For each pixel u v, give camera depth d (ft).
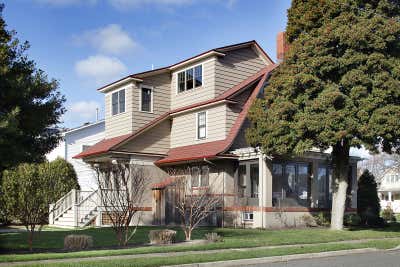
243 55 93.50
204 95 89.45
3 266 34.55
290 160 79.46
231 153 79.41
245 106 86.07
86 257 40.93
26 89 42.83
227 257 41.63
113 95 99.14
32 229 46.70
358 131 60.64
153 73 95.50
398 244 56.39
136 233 63.77
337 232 66.39
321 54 64.03
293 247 50.11
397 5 66.64
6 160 41.98
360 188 92.68
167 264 37.83
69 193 82.48
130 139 88.48
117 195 59.98
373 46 62.03
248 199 77.41
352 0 65.16
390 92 60.23
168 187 84.53
